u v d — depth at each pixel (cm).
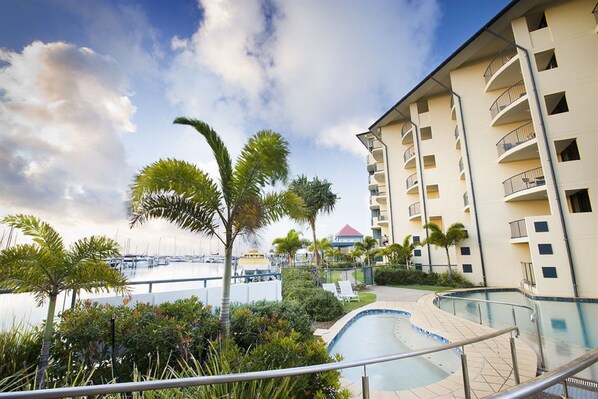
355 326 792
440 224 2062
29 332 364
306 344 341
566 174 1154
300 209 556
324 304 828
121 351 364
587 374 371
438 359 528
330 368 193
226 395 235
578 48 1212
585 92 1169
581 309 954
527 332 668
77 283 359
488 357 487
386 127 2519
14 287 326
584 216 1107
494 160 1602
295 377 277
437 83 1941
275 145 503
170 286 764
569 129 1173
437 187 2133
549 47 1271
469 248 1619
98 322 362
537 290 1152
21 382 305
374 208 3209
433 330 675
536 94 1253
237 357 306
